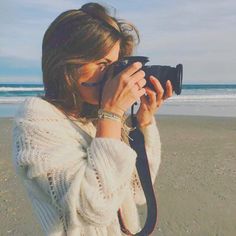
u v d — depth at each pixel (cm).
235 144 1100
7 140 1136
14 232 479
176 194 617
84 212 121
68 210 120
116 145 126
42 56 140
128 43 153
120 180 125
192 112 2341
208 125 1590
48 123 132
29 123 131
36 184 126
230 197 605
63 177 122
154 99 147
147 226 153
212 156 921
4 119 1731
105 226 130
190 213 539
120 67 134
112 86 132
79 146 136
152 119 167
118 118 131
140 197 164
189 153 958
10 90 4372
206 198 599
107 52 135
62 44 134
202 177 723
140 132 156
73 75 135
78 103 141
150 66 142
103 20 136
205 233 480
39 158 124
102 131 130
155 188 647
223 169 788
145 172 155
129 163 126
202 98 3572
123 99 131
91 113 146
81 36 132
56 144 129
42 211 129
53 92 141
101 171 123
